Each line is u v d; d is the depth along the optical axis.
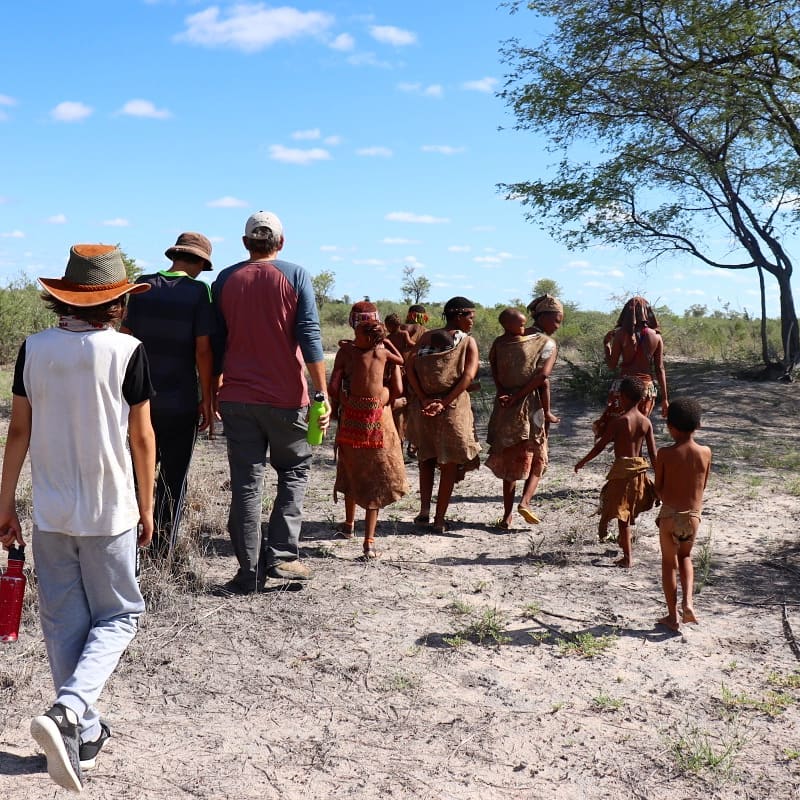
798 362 17.23
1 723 3.64
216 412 5.75
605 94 17.56
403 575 5.89
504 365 7.16
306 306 5.29
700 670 4.42
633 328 8.73
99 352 3.05
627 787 3.31
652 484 6.20
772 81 16.14
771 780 3.37
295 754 3.49
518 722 3.82
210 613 5.05
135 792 3.17
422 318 8.29
